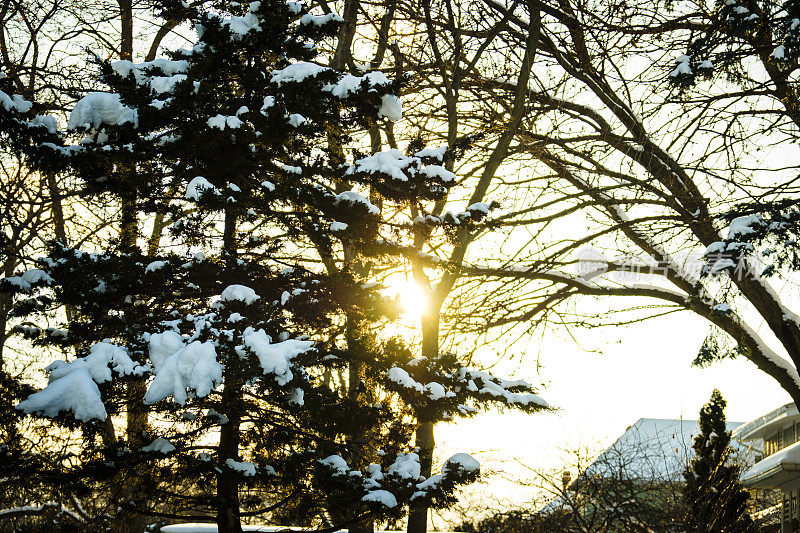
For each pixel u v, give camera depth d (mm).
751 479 19500
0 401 8133
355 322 9266
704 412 19922
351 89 8188
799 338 15203
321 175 8930
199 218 8531
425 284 13039
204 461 8023
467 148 9000
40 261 8305
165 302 8711
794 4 11062
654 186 15234
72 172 8469
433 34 14477
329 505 8523
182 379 6812
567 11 14445
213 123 7859
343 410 8641
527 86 14422
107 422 8375
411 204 8914
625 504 19000
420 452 9656
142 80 8469
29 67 13281
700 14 13289
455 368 9648
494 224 9648
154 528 16766
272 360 7066
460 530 20422
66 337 8758
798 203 12375
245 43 8211
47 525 14695
